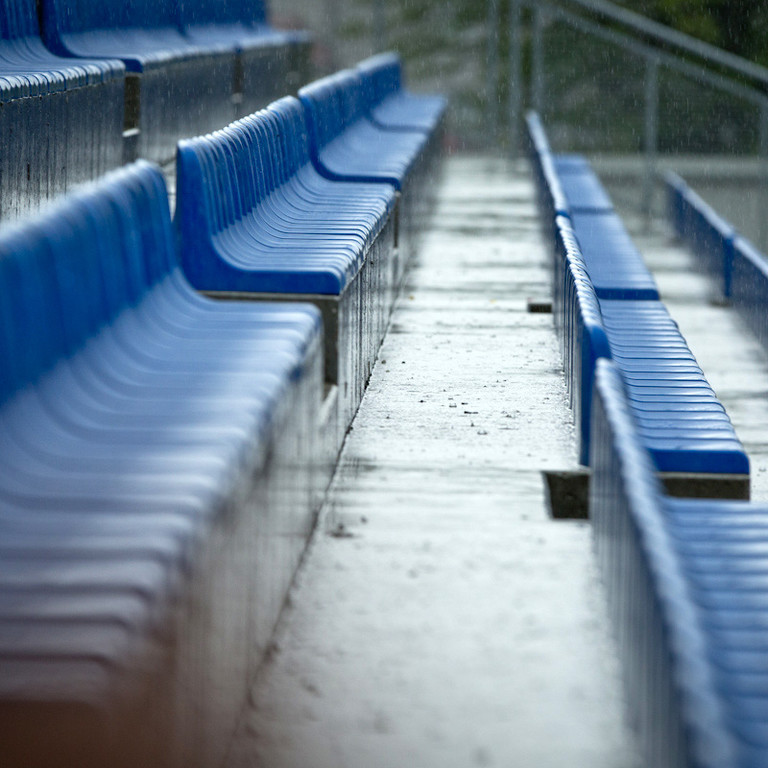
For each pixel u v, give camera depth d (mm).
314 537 11711
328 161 23422
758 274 27766
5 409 7859
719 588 9039
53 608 5867
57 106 21016
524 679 9148
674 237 43375
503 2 50875
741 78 46406
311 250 15094
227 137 15359
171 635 6219
